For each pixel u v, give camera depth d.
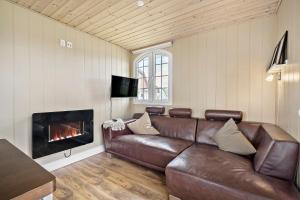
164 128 3.15
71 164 2.76
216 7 2.21
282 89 2.00
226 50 2.81
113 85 3.34
